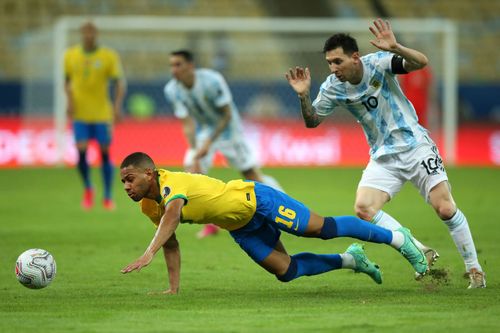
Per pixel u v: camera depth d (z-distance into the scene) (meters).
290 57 85.06
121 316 21.05
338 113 79.31
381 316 20.89
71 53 48.06
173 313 21.44
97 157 76.62
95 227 41.59
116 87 49.34
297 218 23.34
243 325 19.88
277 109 79.12
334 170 74.38
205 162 41.28
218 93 40.34
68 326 19.86
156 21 76.38
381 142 25.83
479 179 66.06
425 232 39.47
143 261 21.41
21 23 89.38
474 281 25.06
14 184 62.41
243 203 23.06
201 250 34.56
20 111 75.75
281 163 78.62
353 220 23.95
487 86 81.06
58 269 29.61
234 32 90.62
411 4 96.50
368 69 24.94
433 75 80.06
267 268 23.86
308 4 95.94
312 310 21.80
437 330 19.25
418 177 25.48
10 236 38.25
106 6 91.81
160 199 22.97
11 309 22.11
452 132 78.50
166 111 77.31
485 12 97.25
